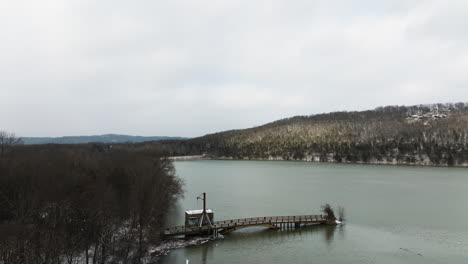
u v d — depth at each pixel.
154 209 57.53
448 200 95.75
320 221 68.38
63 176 64.56
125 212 57.84
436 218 73.69
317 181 144.75
